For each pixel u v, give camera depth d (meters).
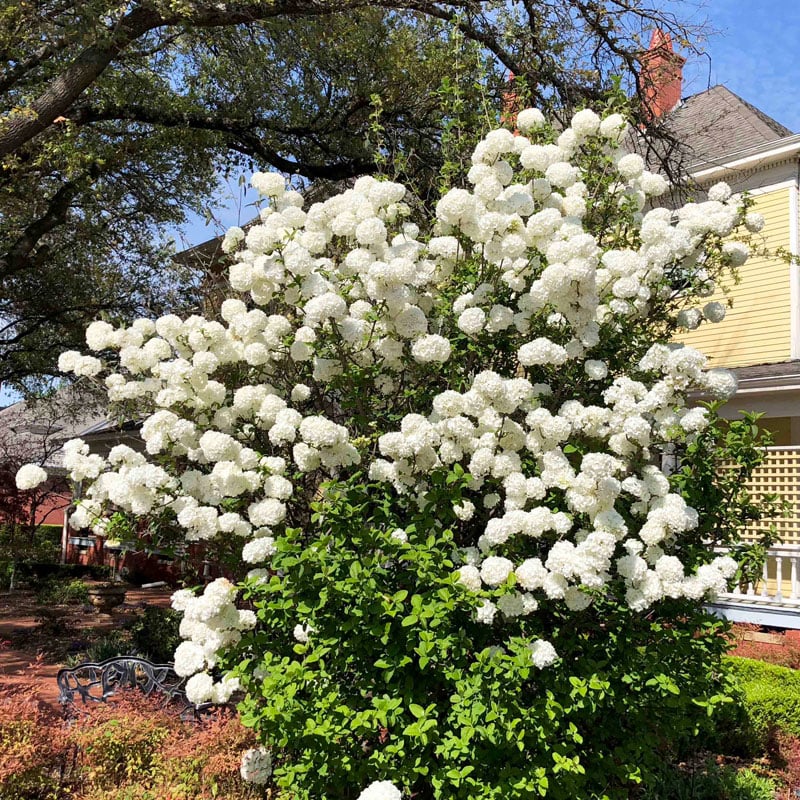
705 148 10.64
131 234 10.97
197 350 3.64
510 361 3.53
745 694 4.93
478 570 2.84
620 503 3.02
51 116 6.10
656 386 3.10
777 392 8.70
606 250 3.77
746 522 3.74
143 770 3.41
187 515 3.09
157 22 6.62
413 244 3.50
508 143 3.39
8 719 3.55
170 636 6.88
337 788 2.79
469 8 6.59
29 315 11.70
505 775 2.59
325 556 2.66
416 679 2.82
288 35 8.43
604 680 2.73
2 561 13.38
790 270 9.76
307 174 9.13
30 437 16.08
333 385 3.49
